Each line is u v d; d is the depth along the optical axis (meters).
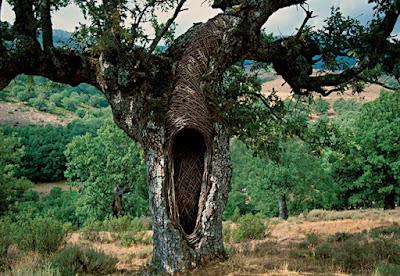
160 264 7.64
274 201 34.28
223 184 8.17
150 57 8.01
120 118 8.22
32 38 8.52
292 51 9.86
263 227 16.11
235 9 8.82
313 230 16.83
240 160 34.78
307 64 10.18
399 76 10.48
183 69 8.13
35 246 11.70
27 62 8.38
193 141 8.37
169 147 7.85
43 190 67.81
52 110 138.88
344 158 11.51
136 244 15.84
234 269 7.54
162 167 7.77
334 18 10.34
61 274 8.59
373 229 14.47
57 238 11.96
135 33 8.09
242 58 9.24
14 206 34.78
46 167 73.19
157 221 7.72
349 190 36.62
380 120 31.03
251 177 33.78
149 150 7.91
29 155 72.31
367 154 31.31
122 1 8.02
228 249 10.80
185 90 8.02
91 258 9.92
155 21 8.77
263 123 11.26
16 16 8.58
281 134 11.59
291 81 10.40
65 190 66.75
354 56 9.97
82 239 17.16
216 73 8.48
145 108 7.90
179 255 7.57
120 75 7.86
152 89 8.00
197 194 8.23
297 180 32.12
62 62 8.51
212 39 8.46
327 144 11.35
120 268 10.56
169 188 7.75
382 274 7.48
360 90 10.84
